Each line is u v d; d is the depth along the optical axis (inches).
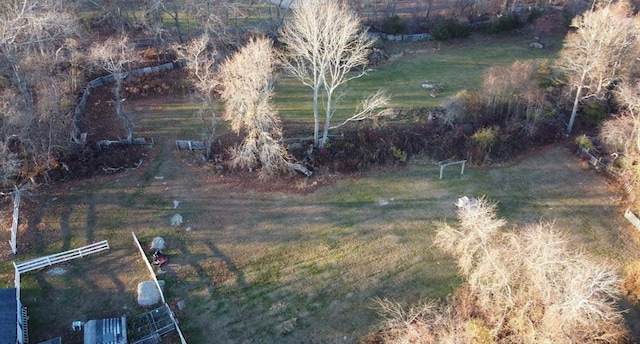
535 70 2009.1
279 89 2041.1
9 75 1615.4
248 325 1186.6
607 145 1724.9
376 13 2598.4
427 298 1259.2
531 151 1788.9
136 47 2214.6
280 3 2342.5
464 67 2256.4
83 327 1147.3
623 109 1849.2
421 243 1414.9
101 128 1769.2
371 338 1167.0
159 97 1967.3
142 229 1413.6
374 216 1496.1
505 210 1534.2
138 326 1149.1
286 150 1638.8
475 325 1047.0
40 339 1126.4
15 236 1348.4
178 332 1143.6
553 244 986.1
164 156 1672.0
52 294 1224.2
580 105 1911.9
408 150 1724.9
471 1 2620.6
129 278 1274.6
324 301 1250.6
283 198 1544.0
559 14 2711.6
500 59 2337.6
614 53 1764.3
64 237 1376.7
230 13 2305.6
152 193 1533.0
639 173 1545.3
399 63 2269.9
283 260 1349.7
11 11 1718.8
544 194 1604.3
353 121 1823.3
